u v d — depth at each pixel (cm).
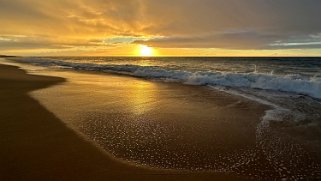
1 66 3016
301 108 826
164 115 750
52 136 568
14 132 593
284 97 1016
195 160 462
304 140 555
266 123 674
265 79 1307
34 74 1978
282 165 446
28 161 448
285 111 791
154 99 986
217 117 731
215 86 1348
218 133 599
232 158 471
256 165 446
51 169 421
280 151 501
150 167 435
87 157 467
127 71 2336
